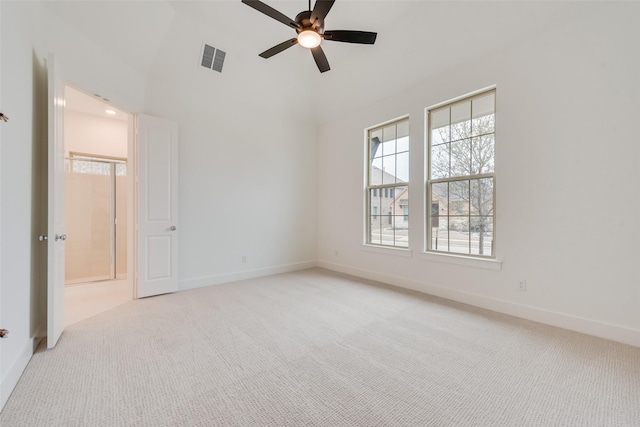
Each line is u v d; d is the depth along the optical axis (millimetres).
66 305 3162
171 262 3623
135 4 2707
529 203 2725
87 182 4562
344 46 3576
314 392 1641
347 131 4801
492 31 2775
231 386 1698
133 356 2043
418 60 3389
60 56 2443
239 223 4379
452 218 3439
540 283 2668
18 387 1666
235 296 3506
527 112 2719
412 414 1459
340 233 4965
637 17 2137
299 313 2922
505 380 1754
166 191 3562
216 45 3479
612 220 2277
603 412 1467
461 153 3348
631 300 2203
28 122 2004
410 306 3127
